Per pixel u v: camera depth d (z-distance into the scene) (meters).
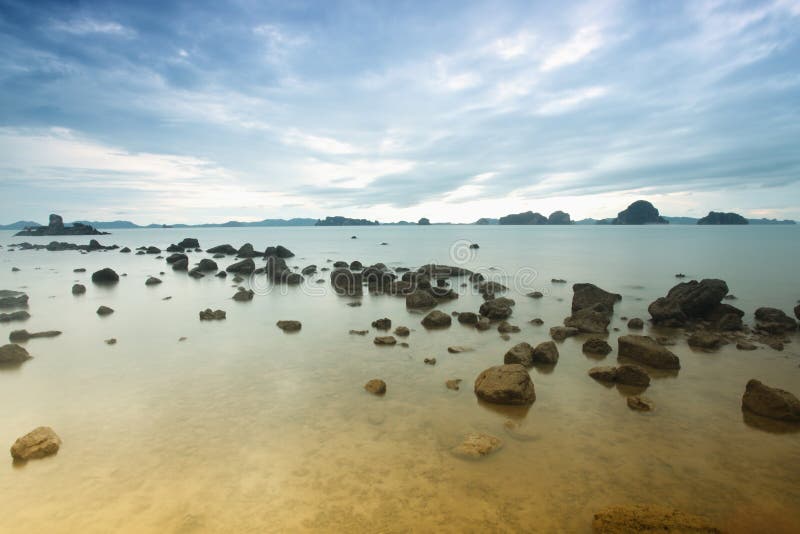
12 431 9.97
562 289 29.70
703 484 7.91
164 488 7.90
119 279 36.31
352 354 15.39
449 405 11.20
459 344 16.56
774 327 18.02
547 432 9.78
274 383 12.73
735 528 6.84
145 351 15.84
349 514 7.21
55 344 16.81
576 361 14.48
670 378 12.95
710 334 16.69
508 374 11.68
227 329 19.05
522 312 22.33
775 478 8.06
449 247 78.69
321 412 10.83
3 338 17.78
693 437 9.55
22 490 7.87
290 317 21.53
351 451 9.05
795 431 9.75
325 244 91.88
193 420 10.45
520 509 7.30
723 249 64.50
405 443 9.35
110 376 13.33
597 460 8.68
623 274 37.28
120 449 9.20
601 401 11.38
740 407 11.00
